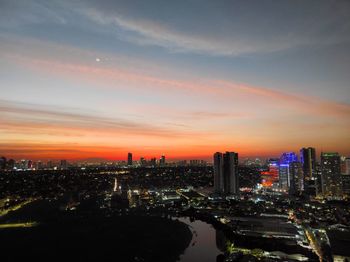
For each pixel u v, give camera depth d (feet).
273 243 558.97
